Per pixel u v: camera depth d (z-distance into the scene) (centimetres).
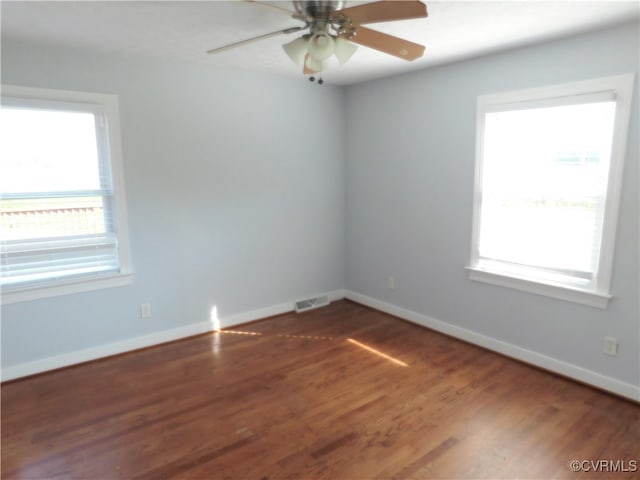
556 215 285
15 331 287
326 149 428
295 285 429
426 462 209
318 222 436
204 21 233
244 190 378
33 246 288
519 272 311
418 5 167
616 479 197
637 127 242
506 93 298
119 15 223
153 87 319
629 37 238
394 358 324
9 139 273
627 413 248
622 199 252
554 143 279
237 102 361
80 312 310
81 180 301
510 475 200
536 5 210
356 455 215
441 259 363
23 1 203
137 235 327
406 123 374
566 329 287
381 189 409
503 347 326
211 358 325
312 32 188
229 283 383
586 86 258
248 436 230
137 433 232
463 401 263
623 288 257
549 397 267
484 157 320
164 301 348
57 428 237
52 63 279
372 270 434
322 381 289
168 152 332
